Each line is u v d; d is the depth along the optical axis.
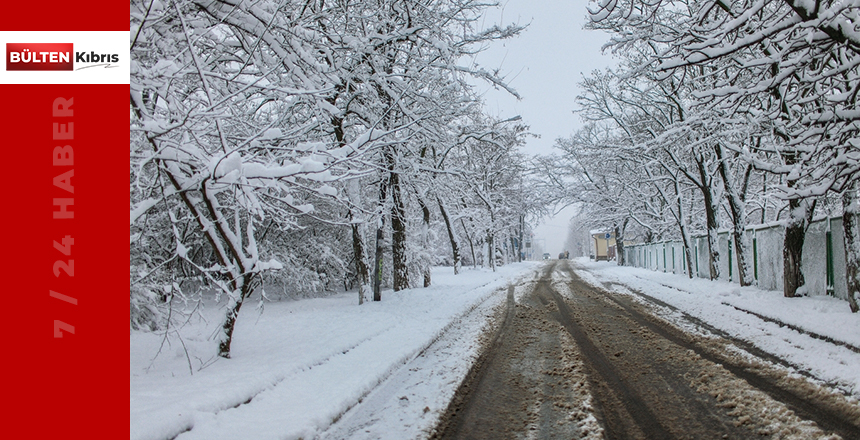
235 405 4.89
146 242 9.20
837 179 8.76
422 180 14.84
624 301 14.10
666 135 12.57
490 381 6.04
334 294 18.55
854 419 4.41
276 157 6.66
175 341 8.12
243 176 5.76
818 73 9.01
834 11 6.93
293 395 5.35
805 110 10.09
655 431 4.30
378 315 11.55
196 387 5.16
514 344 8.30
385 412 5.00
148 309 8.16
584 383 5.78
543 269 37.31
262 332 9.41
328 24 10.05
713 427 4.36
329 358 7.02
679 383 5.69
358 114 12.04
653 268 31.14
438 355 7.61
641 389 5.51
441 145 14.55
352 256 19.08
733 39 10.36
